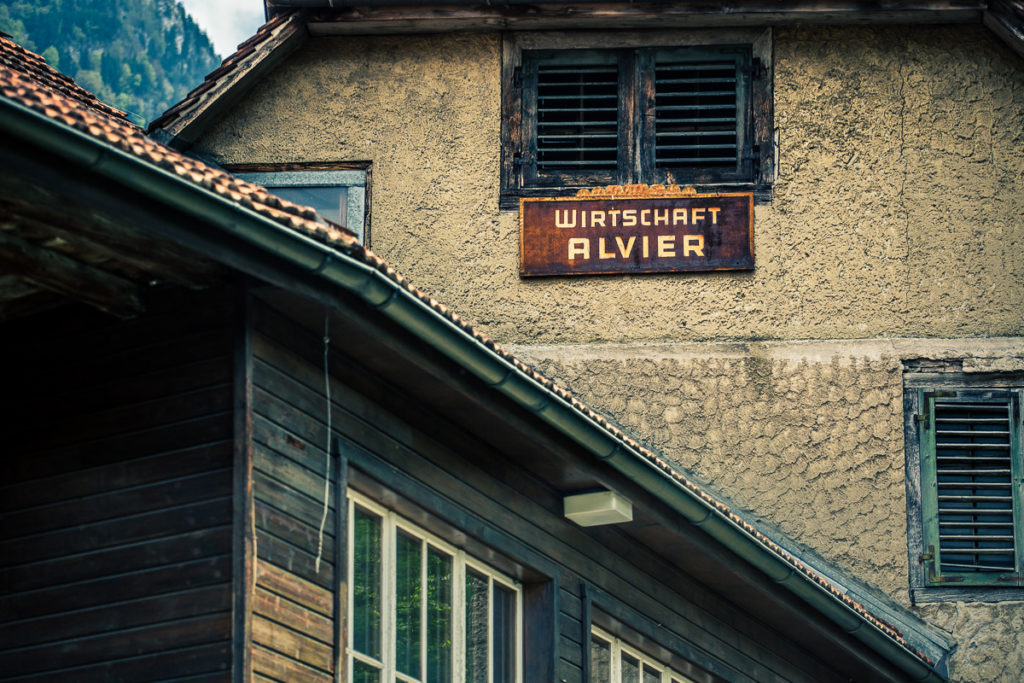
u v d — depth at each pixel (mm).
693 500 8969
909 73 13203
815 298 12938
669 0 13000
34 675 6574
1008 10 12891
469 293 12992
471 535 8094
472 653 8125
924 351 12805
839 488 12648
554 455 8477
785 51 13242
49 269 6355
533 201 13078
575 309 12961
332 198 13203
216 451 6551
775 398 12766
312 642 6711
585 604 8969
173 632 6379
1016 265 12953
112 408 6836
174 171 5816
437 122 13258
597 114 13242
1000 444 12781
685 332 12922
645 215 13047
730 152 13180
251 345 6668
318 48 13406
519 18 13109
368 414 7477
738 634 10477
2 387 7102
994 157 13086
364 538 7363
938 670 12297
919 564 12578
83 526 6719
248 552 6395
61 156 5484
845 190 13070
